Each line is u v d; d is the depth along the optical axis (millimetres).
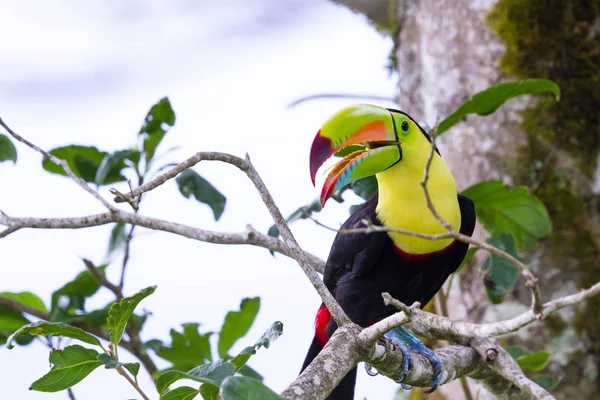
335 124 8859
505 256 5895
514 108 11617
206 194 10656
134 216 8383
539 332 11172
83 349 6906
